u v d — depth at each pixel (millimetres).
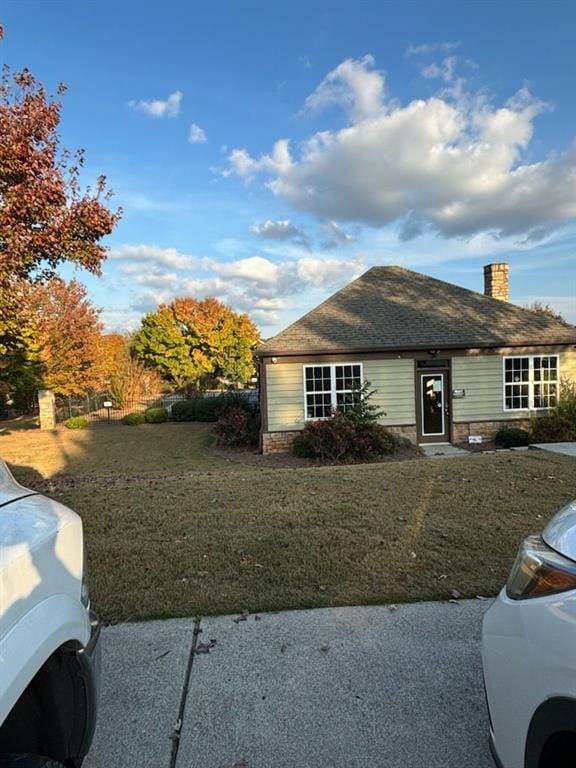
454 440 14805
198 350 41906
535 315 16094
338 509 5520
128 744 2270
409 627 3184
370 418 13273
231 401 21250
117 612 3434
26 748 1697
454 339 14602
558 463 7879
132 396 29062
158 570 4074
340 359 14383
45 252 9047
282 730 2338
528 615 1668
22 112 8773
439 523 5008
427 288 17328
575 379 15055
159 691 2629
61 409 26531
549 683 1527
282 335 14875
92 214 9266
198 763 2160
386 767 2117
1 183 8422
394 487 6422
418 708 2457
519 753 1658
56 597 1688
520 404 15023
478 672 2721
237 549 4453
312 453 13094
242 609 3453
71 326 25656
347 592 3652
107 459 14031
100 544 4633
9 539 1592
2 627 1393
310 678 2705
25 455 14961
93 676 1878
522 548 1935
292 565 4113
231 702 2535
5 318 10203
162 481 7422
